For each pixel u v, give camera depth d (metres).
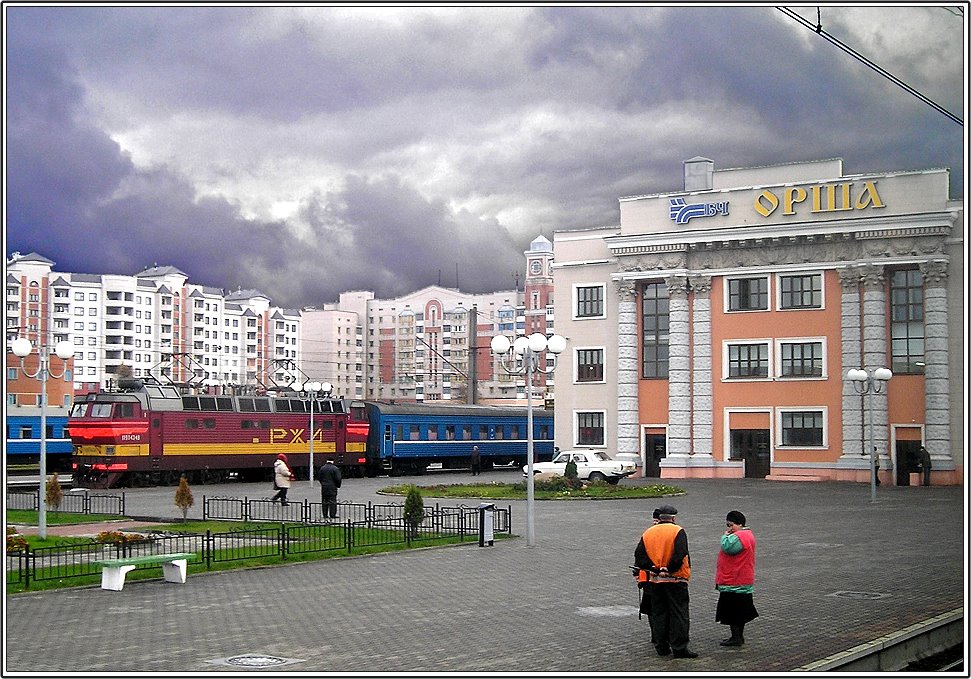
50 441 61.31
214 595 20.14
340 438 63.16
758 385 60.62
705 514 38.34
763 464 60.53
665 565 15.08
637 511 39.47
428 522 34.06
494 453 72.31
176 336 144.50
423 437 67.56
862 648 15.41
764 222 60.22
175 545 27.25
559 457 57.12
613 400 64.06
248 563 24.09
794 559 25.66
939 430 56.16
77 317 135.12
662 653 15.09
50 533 31.30
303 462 61.44
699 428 61.66
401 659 14.76
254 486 55.50
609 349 64.38
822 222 58.25
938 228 55.84
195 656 14.93
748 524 34.62
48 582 21.25
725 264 61.44
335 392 159.50
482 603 19.28
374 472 66.94
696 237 61.34
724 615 15.77
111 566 20.66
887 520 35.97
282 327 158.88
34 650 15.33
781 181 61.94
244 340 154.12
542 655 15.06
